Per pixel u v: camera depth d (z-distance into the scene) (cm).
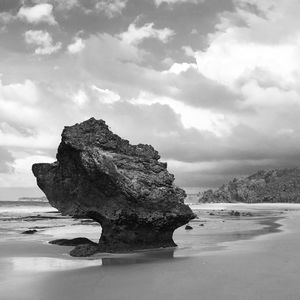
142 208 2756
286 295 1461
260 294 1478
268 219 6638
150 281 1720
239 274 1811
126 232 2725
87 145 2786
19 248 2856
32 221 6022
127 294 1526
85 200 2817
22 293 1562
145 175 2869
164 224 2802
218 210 11544
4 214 8488
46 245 3019
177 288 1588
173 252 2622
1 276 1866
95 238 3631
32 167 3078
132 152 2970
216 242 3127
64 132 2833
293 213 9725
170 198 2883
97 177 2731
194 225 5066
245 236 3562
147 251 2689
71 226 4981
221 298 1444
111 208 2719
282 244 2908
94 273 1919
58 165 2966
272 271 1867
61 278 1812
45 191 3016
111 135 2931
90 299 1474
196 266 2042
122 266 2109
